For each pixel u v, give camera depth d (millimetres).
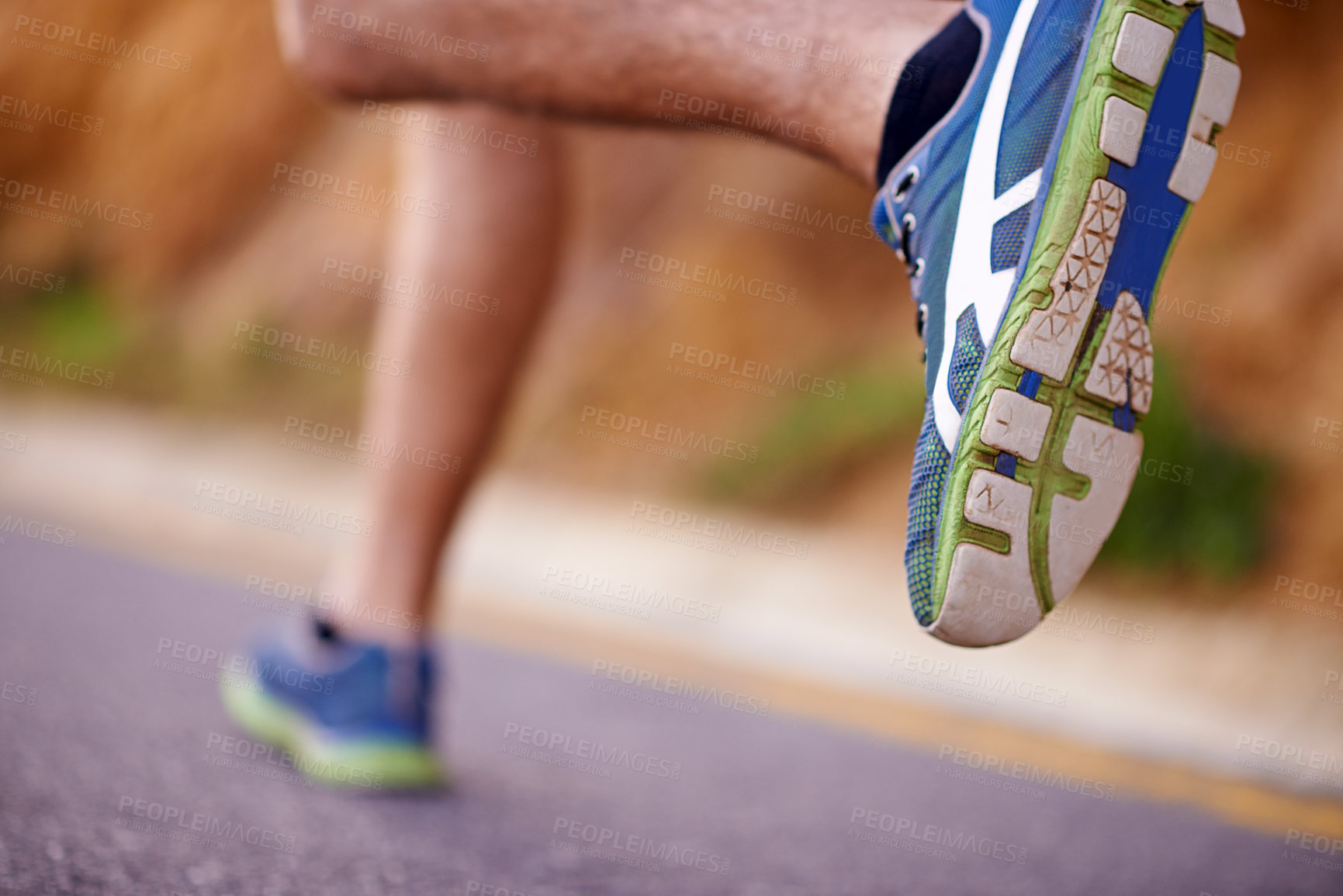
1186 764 2293
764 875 1311
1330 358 4051
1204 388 4168
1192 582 3654
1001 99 816
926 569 834
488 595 4090
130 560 3693
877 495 5105
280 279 8758
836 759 2135
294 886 1051
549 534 5352
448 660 2801
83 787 1291
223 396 8289
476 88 963
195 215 9789
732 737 2266
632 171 7332
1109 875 1460
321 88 1056
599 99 926
